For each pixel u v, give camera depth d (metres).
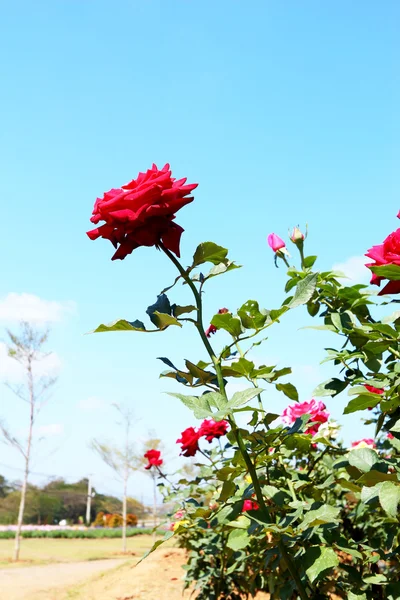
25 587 8.55
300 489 2.18
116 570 9.08
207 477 3.30
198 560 4.36
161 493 4.15
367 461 1.77
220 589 4.03
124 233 1.56
